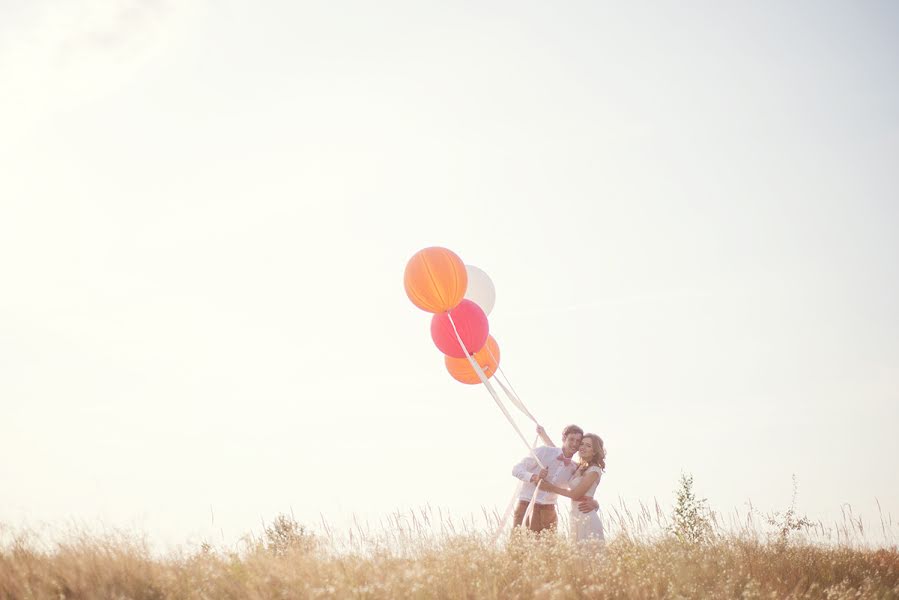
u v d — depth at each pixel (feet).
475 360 30.50
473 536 24.22
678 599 19.66
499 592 19.92
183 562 20.34
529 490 28.22
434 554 22.66
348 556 22.31
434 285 29.30
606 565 22.67
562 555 22.81
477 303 32.19
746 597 20.33
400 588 18.95
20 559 18.93
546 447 28.96
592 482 26.76
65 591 17.98
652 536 27.22
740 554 25.79
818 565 25.58
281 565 20.47
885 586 23.07
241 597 18.45
